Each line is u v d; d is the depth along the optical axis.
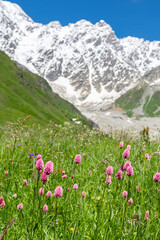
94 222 4.66
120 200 5.43
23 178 6.69
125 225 4.65
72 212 5.06
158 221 4.89
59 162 8.14
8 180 6.08
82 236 4.27
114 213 4.88
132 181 6.30
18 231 4.29
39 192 4.44
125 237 4.25
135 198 5.64
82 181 6.60
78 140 11.64
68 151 9.77
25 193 5.66
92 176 7.06
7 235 4.13
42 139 11.47
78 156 5.11
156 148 9.84
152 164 7.77
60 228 4.50
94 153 9.54
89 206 5.33
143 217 4.96
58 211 4.95
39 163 4.15
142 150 9.05
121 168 4.91
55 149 9.72
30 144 10.55
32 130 12.20
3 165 7.34
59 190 3.99
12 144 10.09
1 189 5.63
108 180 4.68
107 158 7.80
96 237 4.20
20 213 4.59
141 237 4.33
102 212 4.88
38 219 4.41
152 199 5.62
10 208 5.01
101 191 5.84
